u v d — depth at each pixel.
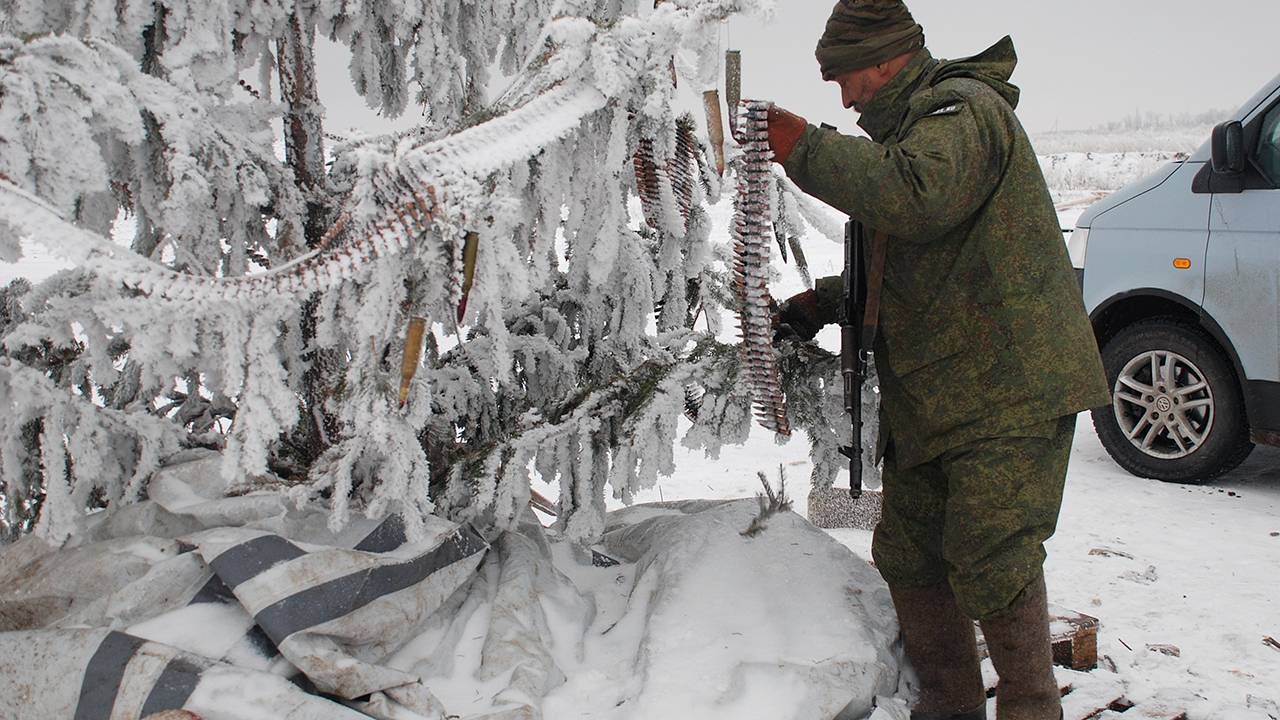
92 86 1.82
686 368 2.56
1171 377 4.99
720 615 2.34
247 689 1.75
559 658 2.24
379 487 2.16
